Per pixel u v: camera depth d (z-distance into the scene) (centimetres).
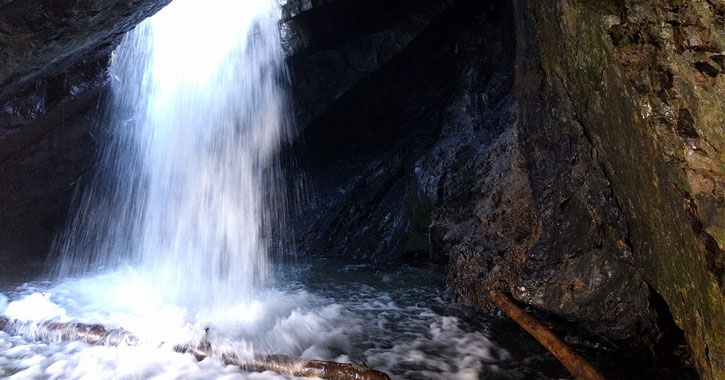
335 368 394
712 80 262
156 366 436
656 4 295
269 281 804
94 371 430
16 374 424
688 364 432
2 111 728
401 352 493
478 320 588
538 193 583
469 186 755
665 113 301
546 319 521
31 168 841
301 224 1085
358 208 1041
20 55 535
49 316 596
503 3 899
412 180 898
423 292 721
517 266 594
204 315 606
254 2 1041
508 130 725
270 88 1106
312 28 1055
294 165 1172
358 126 1182
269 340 518
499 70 890
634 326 461
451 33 1105
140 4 572
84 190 954
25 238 930
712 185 278
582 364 395
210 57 1045
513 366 457
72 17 521
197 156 1076
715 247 282
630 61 323
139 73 938
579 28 399
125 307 648
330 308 639
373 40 1091
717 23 253
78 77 793
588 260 496
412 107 1135
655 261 388
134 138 974
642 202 377
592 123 445
